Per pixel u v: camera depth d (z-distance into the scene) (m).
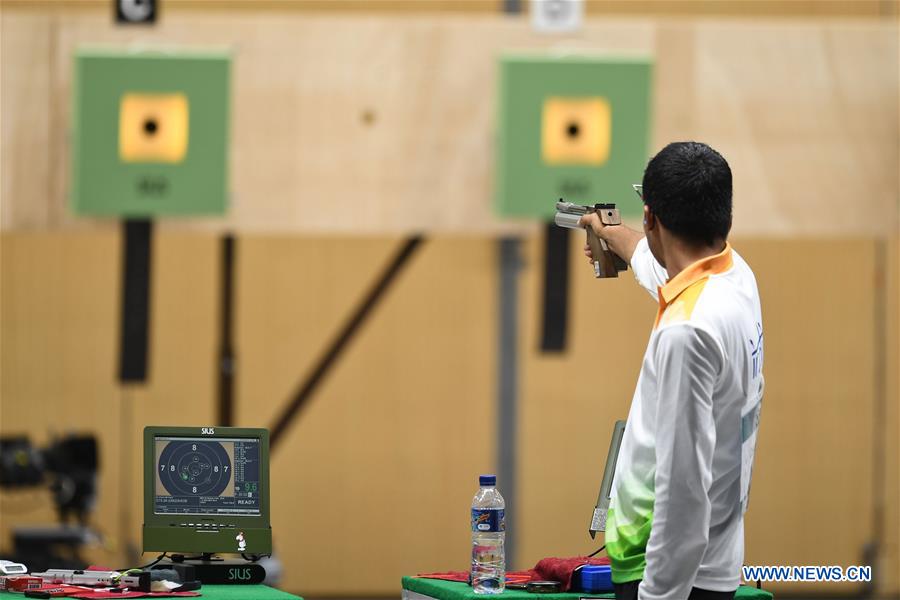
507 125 14.63
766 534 20.33
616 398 20.33
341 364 20.23
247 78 14.55
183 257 20.06
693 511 7.17
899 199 14.94
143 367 14.62
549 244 14.87
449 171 14.78
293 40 14.59
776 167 14.88
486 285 20.31
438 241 20.31
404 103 14.73
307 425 20.19
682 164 7.56
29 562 17.19
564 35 14.73
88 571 9.33
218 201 14.48
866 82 14.89
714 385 7.30
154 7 14.41
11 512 19.12
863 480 20.44
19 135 14.29
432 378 20.28
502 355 18.28
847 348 20.52
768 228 14.90
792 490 20.39
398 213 14.75
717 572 7.59
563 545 20.20
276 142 14.60
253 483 9.70
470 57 14.73
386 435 20.23
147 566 9.54
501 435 18.34
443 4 19.84
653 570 7.28
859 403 20.48
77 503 17.88
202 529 9.66
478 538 8.94
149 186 14.41
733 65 14.84
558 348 15.07
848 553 20.34
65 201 14.37
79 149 14.29
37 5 19.19
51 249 19.92
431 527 20.20
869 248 20.53
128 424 19.97
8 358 19.83
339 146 14.68
